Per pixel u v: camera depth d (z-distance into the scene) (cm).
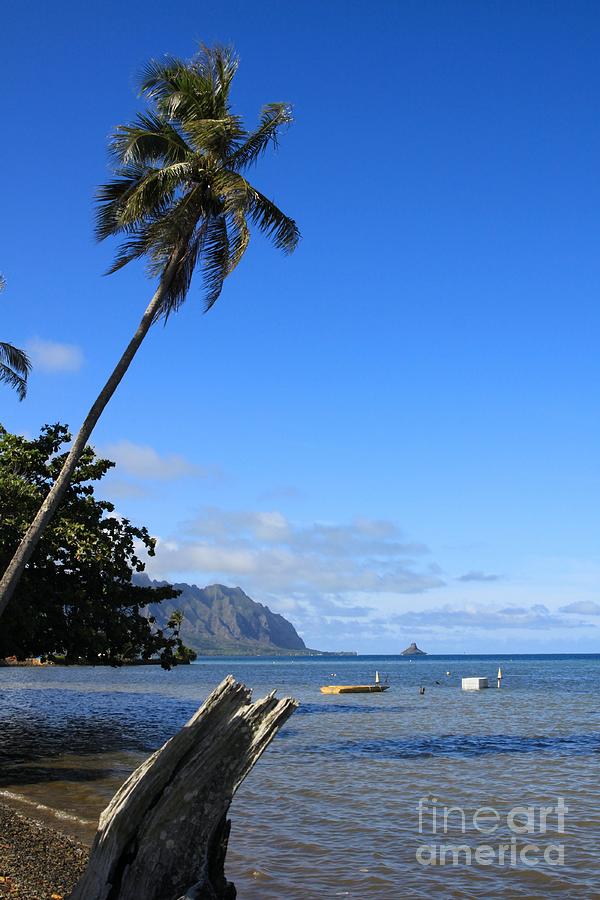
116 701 5434
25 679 9912
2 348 2936
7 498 2556
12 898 957
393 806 1748
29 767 2197
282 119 2091
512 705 5312
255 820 1605
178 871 822
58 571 2752
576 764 2392
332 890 1121
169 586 3067
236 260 2069
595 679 10200
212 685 8175
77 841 1300
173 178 2016
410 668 17912
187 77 2123
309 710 4856
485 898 1091
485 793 1906
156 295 1998
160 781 828
